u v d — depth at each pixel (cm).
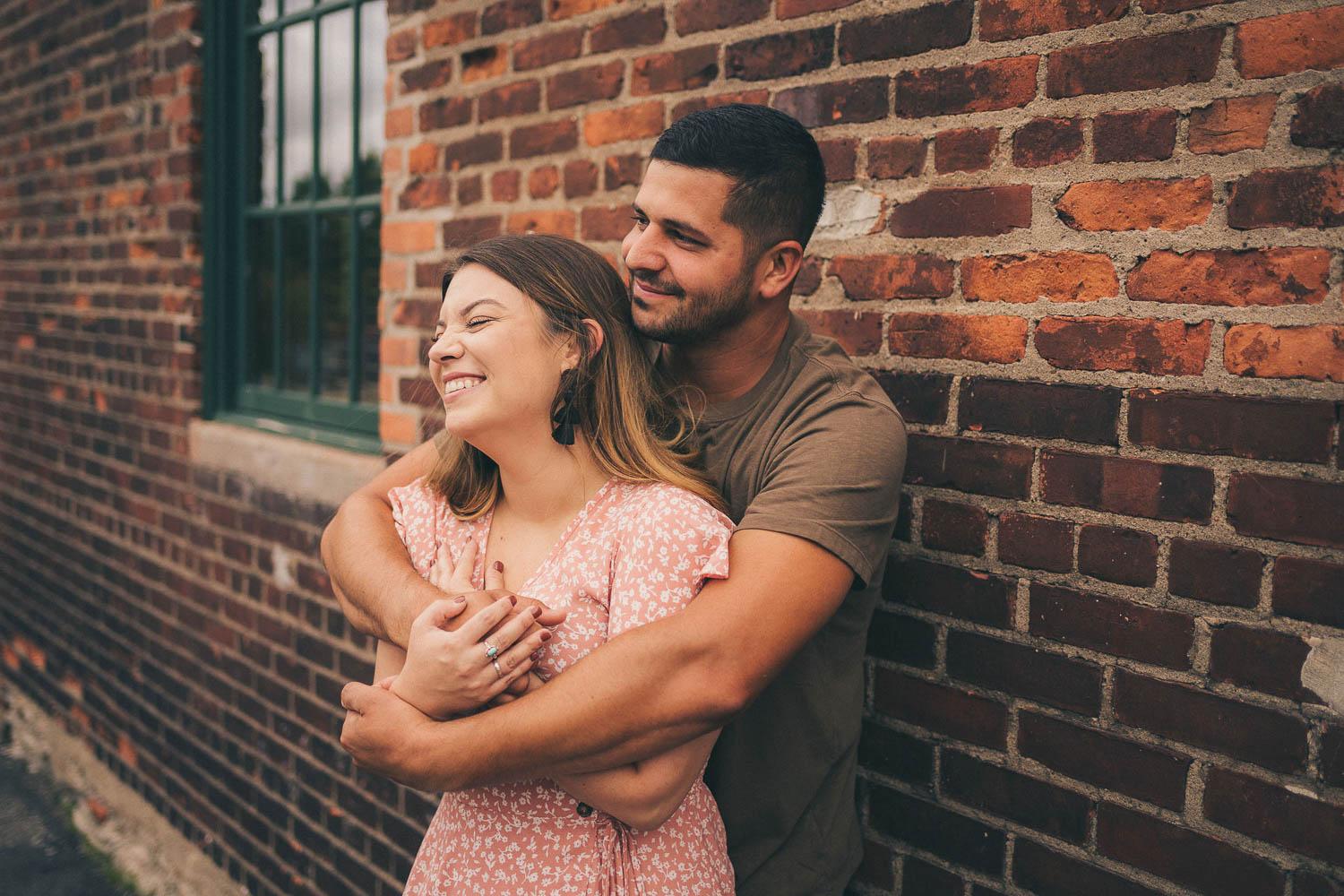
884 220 152
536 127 204
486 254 125
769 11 164
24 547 420
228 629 299
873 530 120
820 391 129
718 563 112
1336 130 111
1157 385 126
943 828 149
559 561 121
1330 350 113
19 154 411
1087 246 131
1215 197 120
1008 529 140
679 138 124
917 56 146
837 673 138
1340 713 113
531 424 122
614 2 188
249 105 319
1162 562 126
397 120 239
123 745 353
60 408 389
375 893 248
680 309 125
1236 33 118
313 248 298
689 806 127
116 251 349
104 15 349
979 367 142
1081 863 135
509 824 121
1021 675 140
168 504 326
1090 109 130
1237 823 121
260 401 315
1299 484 115
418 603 123
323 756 264
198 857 314
